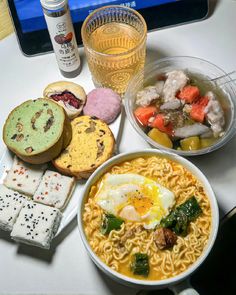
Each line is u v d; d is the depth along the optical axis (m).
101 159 0.31
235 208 0.29
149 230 0.27
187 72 0.34
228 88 0.34
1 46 0.38
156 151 0.29
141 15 0.35
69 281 0.29
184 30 0.38
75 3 0.35
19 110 0.32
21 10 0.35
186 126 0.32
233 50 0.37
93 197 0.28
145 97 0.33
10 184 0.31
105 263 0.26
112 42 0.36
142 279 0.26
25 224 0.29
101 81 0.35
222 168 0.32
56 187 0.31
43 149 0.30
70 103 0.33
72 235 0.30
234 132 0.31
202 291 0.28
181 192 0.28
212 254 0.29
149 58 0.37
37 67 0.37
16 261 0.30
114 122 0.33
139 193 0.28
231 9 0.39
